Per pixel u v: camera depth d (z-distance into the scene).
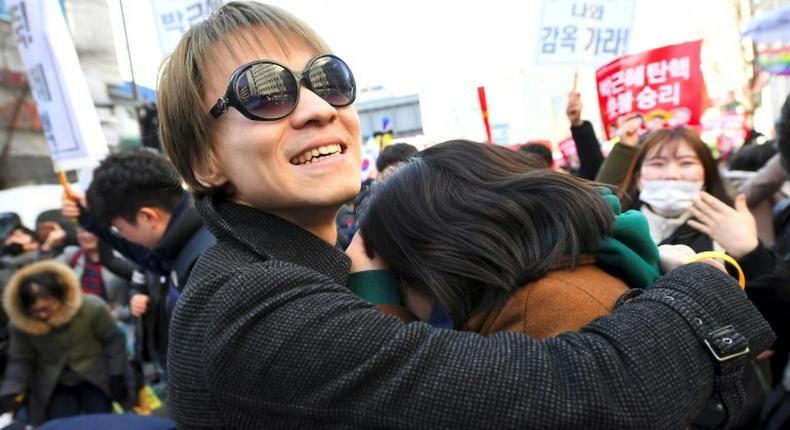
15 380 2.69
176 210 1.85
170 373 0.76
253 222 0.82
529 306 0.79
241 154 0.78
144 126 3.20
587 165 3.29
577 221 0.83
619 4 3.20
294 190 0.78
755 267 1.50
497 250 0.81
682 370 0.65
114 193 1.83
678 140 1.96
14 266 3.40
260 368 0.65
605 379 0.62
